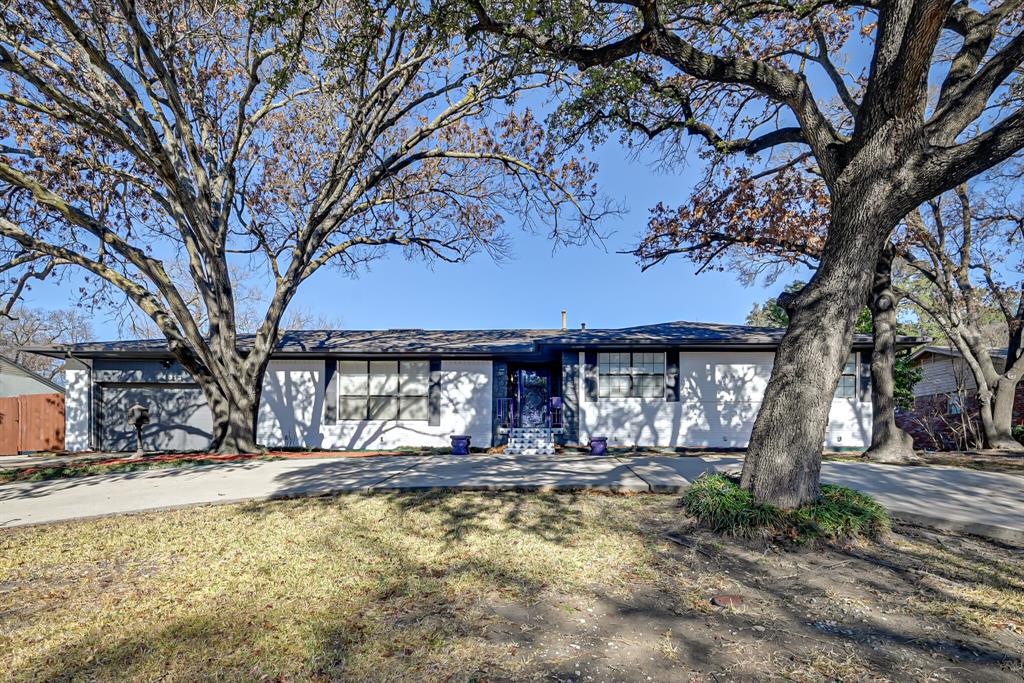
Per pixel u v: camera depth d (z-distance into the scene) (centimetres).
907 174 478
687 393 1397
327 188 1142
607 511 585
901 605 350
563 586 379
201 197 1123
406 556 443
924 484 710
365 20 616
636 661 278
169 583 394
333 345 1453
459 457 1114
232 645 299
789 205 1177
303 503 643
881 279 1081
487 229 1353
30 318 3269
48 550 478
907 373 1672
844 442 1352
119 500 672
